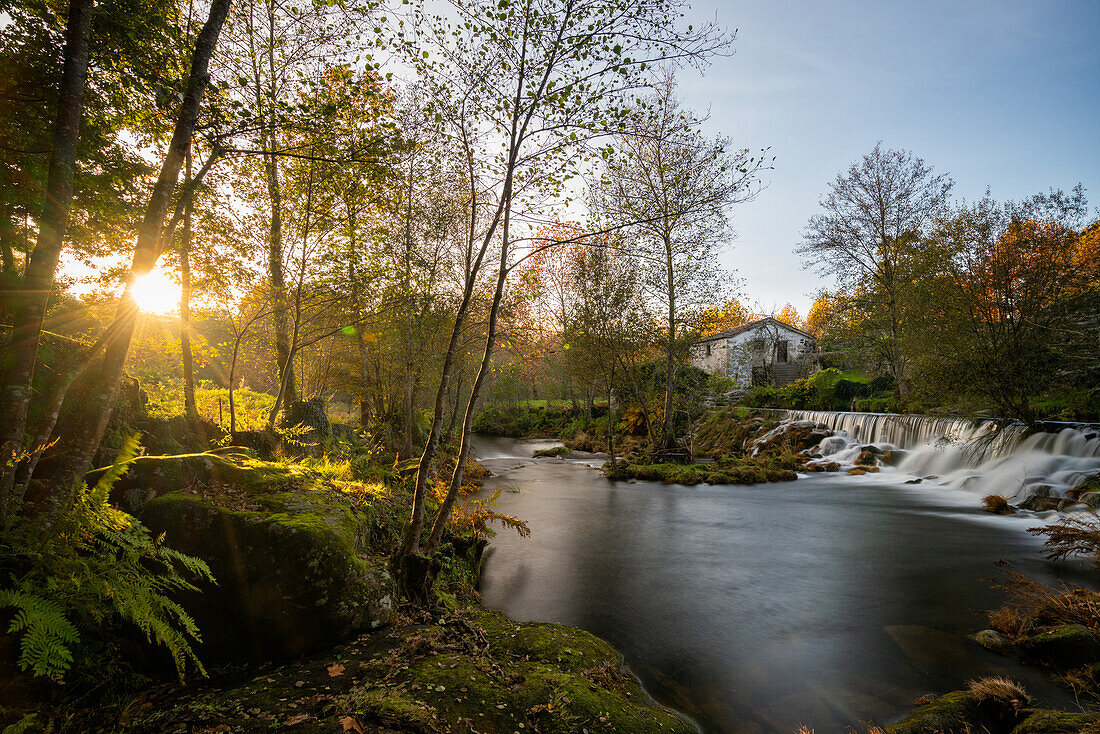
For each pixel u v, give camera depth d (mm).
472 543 8891
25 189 5156
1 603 2887
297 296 9406
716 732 4480
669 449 24797
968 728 4363
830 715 4758
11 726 2861
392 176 8359
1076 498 11969
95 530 3674
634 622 6898
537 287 7938
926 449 19172
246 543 4551
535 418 43969
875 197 27328
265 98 7426
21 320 3801
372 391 20906
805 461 21906
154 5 5160
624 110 6305
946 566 9156
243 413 10227
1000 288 15258
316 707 3514
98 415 4168
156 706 3621
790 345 44156
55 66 4918
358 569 4848
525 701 3980
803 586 8297
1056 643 5633
